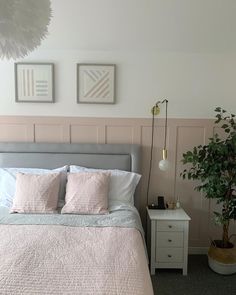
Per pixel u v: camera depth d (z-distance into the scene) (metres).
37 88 3.06
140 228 2.28
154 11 2.53
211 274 2.75
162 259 2.75
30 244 1.79
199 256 3.14
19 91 3.06
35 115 3.11
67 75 3.06
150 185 3.15
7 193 2.73
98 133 3.12
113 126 3.11
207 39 2.84
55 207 2.57
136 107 3.09
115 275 1.44
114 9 2.52
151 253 2.74
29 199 2.53
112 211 2.57
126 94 3.08
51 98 3.07
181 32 2.77
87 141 3.13
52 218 2.34
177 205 3.02
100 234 2.02
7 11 1.15
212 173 2.63
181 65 3.04
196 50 3.00
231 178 2.63
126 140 3.13
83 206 2.53
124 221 2.30
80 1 2.42
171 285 2.56
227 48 2.96
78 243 1.84
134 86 3.07
